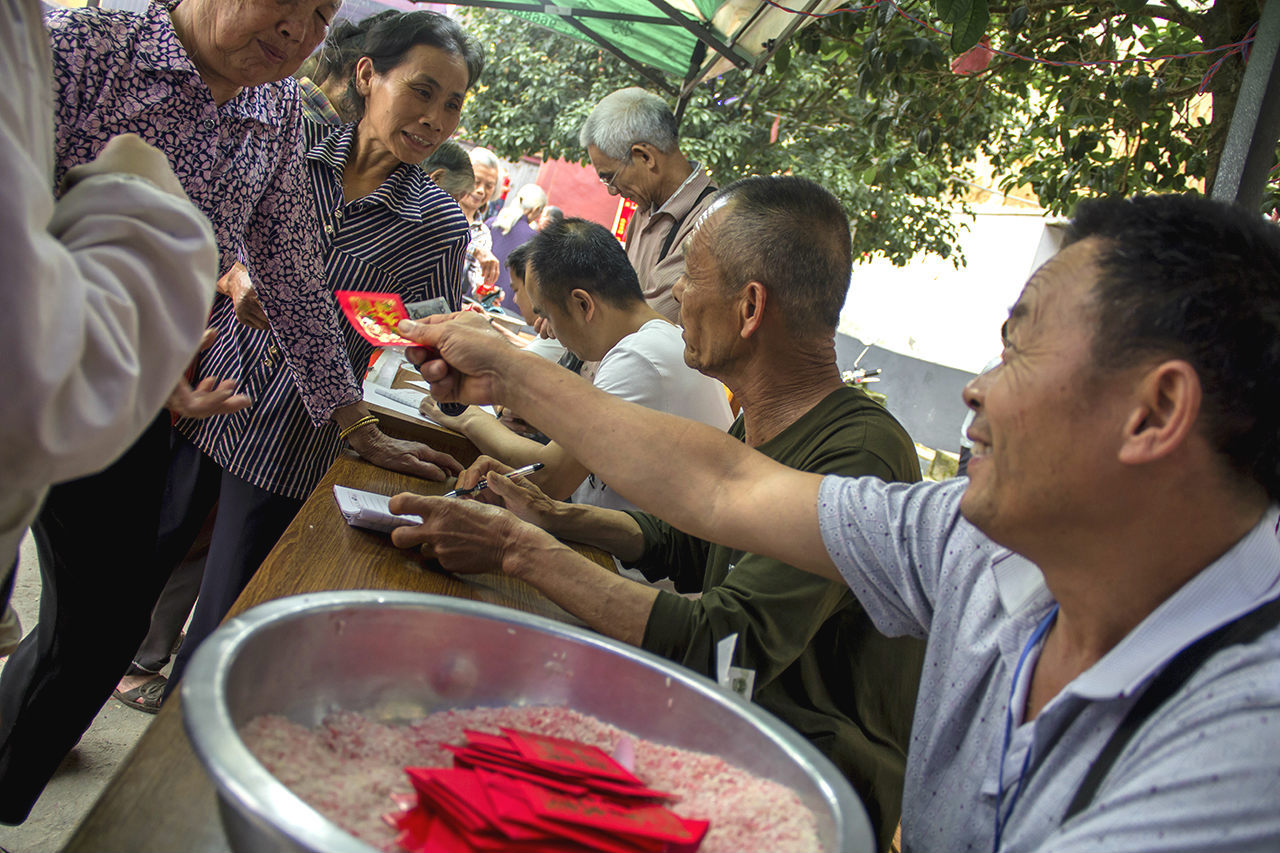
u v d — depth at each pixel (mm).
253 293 2221
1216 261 744
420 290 2553
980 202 12367
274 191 1975
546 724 877
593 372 3096
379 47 2312
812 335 1581
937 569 1093
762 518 1198
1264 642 732
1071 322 789
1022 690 918
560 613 1431
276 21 1582
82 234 728
